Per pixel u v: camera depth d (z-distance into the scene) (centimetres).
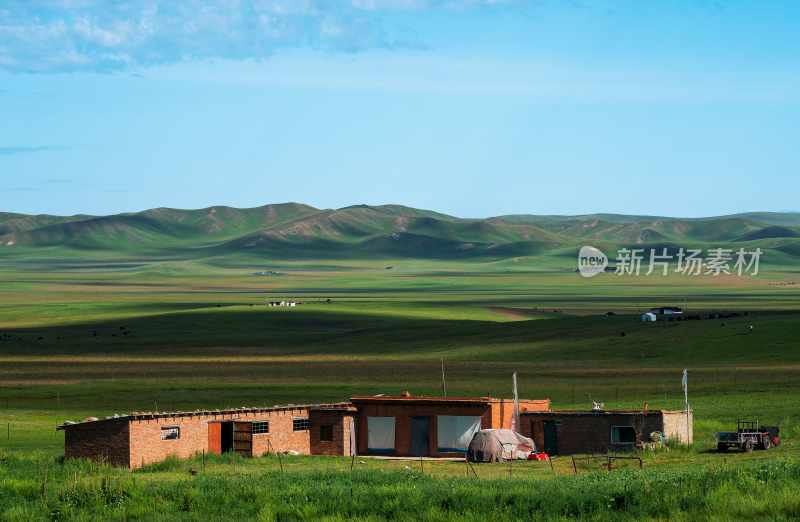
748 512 4475
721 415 10494
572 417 8744
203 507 5181
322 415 9038
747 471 5319
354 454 8950
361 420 9094
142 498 5375
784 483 4875
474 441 8200
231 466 7844
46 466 7388
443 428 8831
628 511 4678
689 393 12800
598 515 4616
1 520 5134
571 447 8731
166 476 7044
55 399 13512
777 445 8044
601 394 13088
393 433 8994
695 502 4662
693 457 7675
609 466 6888
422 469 6800
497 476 6788
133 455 7956
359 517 4841
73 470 7100
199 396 13575
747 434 7844
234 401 13000
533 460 8125
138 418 8019
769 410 10756
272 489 5478
